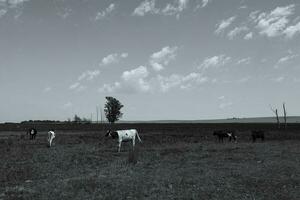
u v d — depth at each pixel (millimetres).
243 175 20312
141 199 15281
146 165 25062
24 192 16719
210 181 18781
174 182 18641
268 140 52250
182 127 115062
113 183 18484
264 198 15117
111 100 136875
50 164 26078
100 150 36312
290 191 16266
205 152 33281
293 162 25406
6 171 22828
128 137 37906
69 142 47719
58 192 16609
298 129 89875
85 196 15805
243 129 94312
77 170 23469
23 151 35469
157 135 64875
